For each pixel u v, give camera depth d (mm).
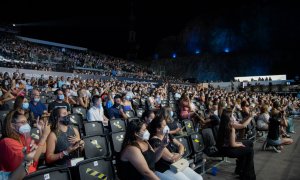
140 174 3389
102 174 3395
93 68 30391
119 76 28797
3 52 21234
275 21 43156
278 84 32469
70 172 3205
